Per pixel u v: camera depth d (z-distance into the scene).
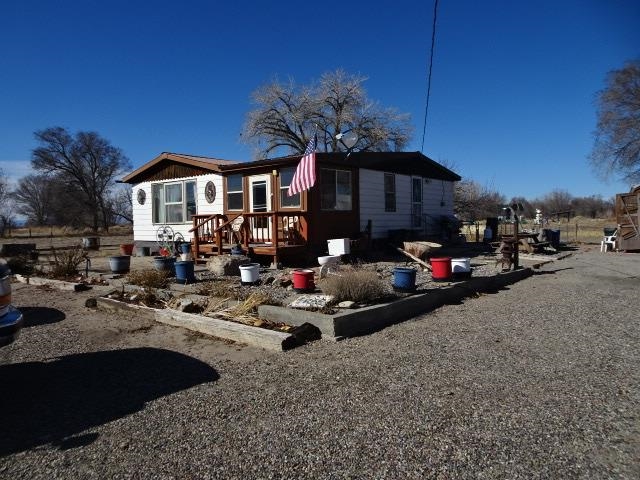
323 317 5.38
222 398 3.71
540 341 5.11
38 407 3.64
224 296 6.83
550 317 6.29
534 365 4.31
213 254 12.00
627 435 2.95
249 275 8.21
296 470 2.65
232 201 13.70
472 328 5.74
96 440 3.08
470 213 34.56
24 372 4.44
